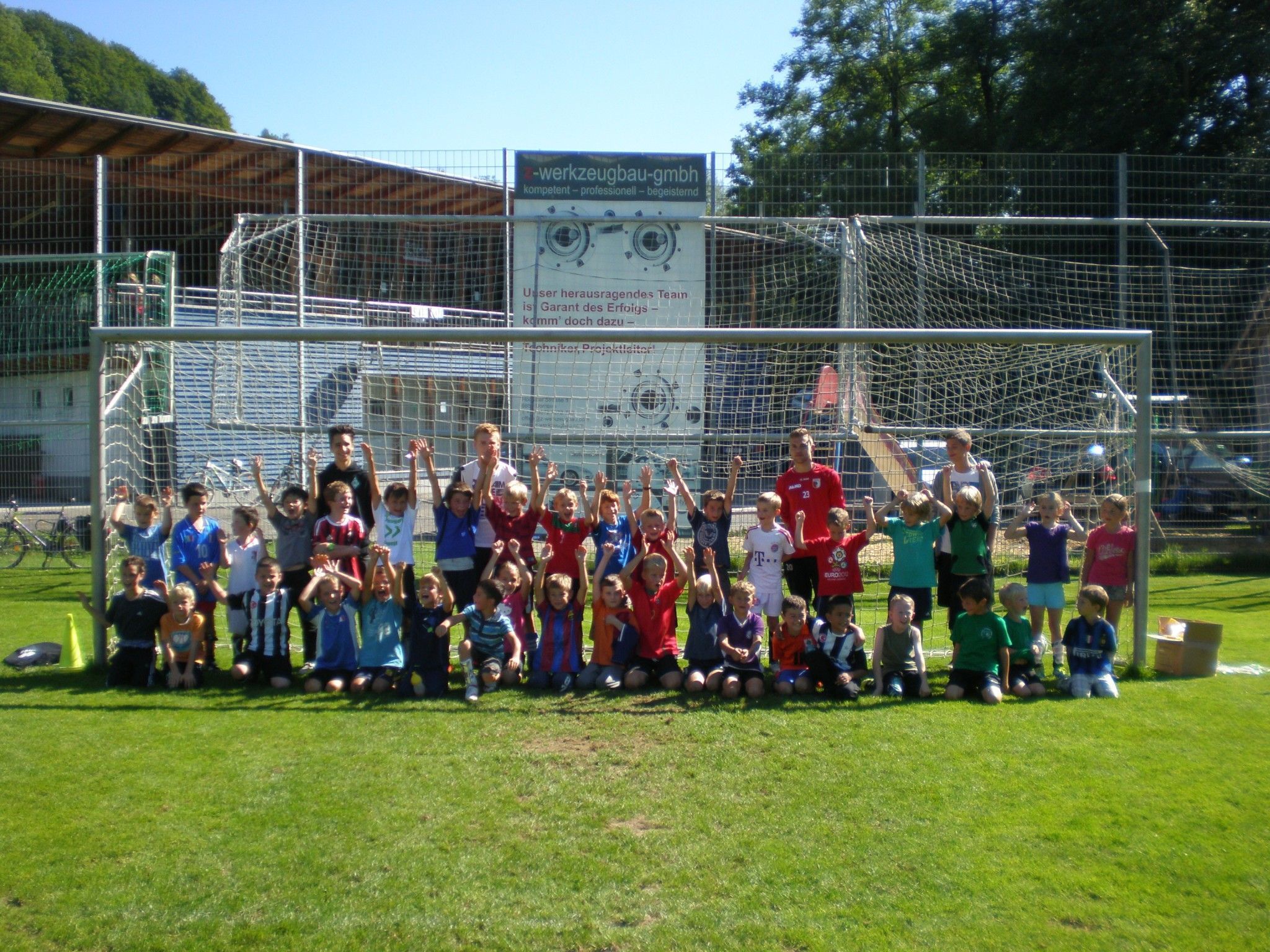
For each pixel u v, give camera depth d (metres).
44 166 13.70
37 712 5.54
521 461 10.36
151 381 9.77
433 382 10.26
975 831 3.96
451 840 3.88
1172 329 12.34
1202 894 3.48
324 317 12.77
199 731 5.18
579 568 6.35
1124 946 3.16
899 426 10.42
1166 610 8.96
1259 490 11.99
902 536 6.56
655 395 10.49
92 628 7.95
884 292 12.12
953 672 6.03
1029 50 19.11
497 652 6.11
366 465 7.98
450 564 6.62
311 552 6.69
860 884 3.54
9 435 11.12
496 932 3.23
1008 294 12.32
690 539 9.16
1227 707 5.62
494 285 13.40
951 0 26.44
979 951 3.13
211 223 15.48
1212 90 17.78
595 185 11.59
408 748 4.91
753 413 10.34
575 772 4.59
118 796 4.29
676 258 11.62
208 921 3.30
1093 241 13.03
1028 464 10.06
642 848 3.81
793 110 27.58
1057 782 4.45
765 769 4.62
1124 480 8.51
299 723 5.33
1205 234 13.07
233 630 6.58
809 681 6.00
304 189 13.14
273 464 10.77
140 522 6.82
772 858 3.73
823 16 27.16
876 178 12.28
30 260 10.62
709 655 6.11
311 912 3.36
